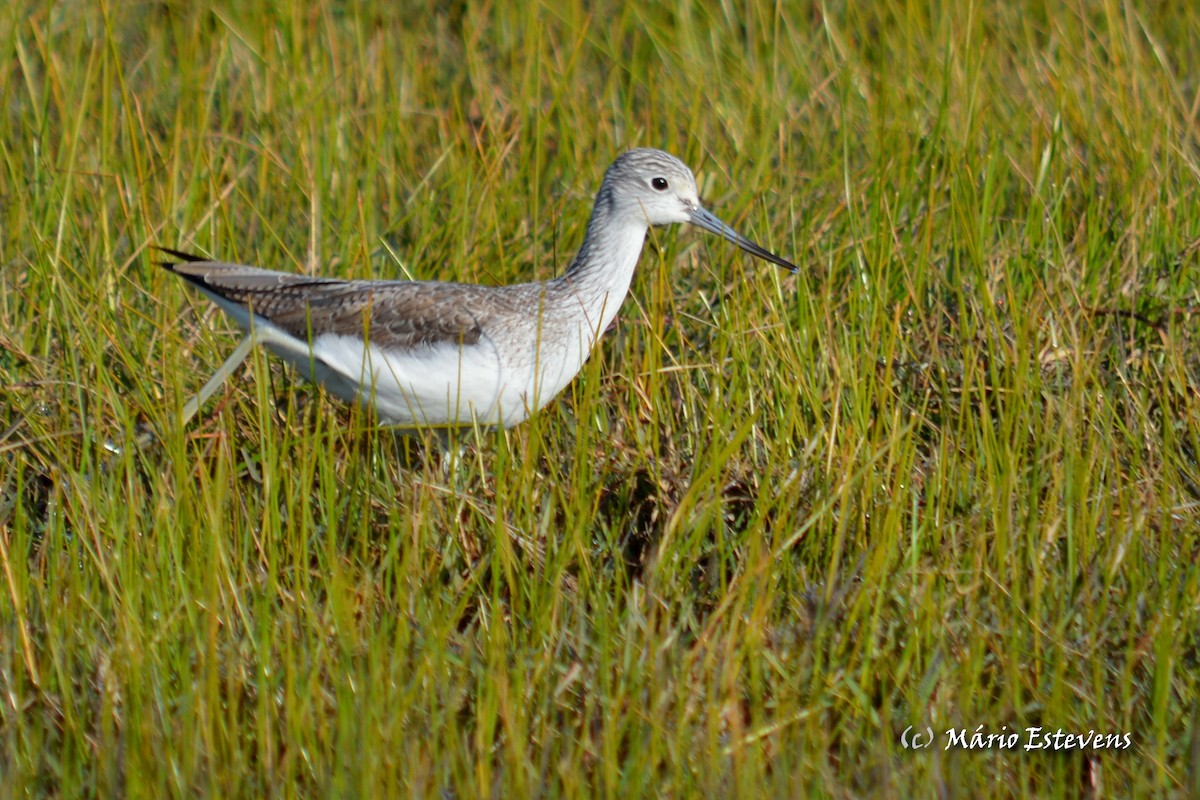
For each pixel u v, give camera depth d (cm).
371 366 1035
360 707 796
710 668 854
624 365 1169
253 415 1141
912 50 1708
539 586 942
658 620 932
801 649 899
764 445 1095
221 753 790
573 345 1127
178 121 1438
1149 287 1278
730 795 762
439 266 1331
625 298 1305
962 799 792
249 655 869
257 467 1095
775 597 947
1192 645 904
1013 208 1481
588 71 1781
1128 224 1361
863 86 1669
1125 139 1493
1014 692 851
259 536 993
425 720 815
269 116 1564
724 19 1883
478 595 968
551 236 1384
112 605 885
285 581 963
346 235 1335
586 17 1858
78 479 984
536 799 763
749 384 1116
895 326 1102
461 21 1914
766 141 1488
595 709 846
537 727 821
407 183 1500
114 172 1405
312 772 783
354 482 1013
